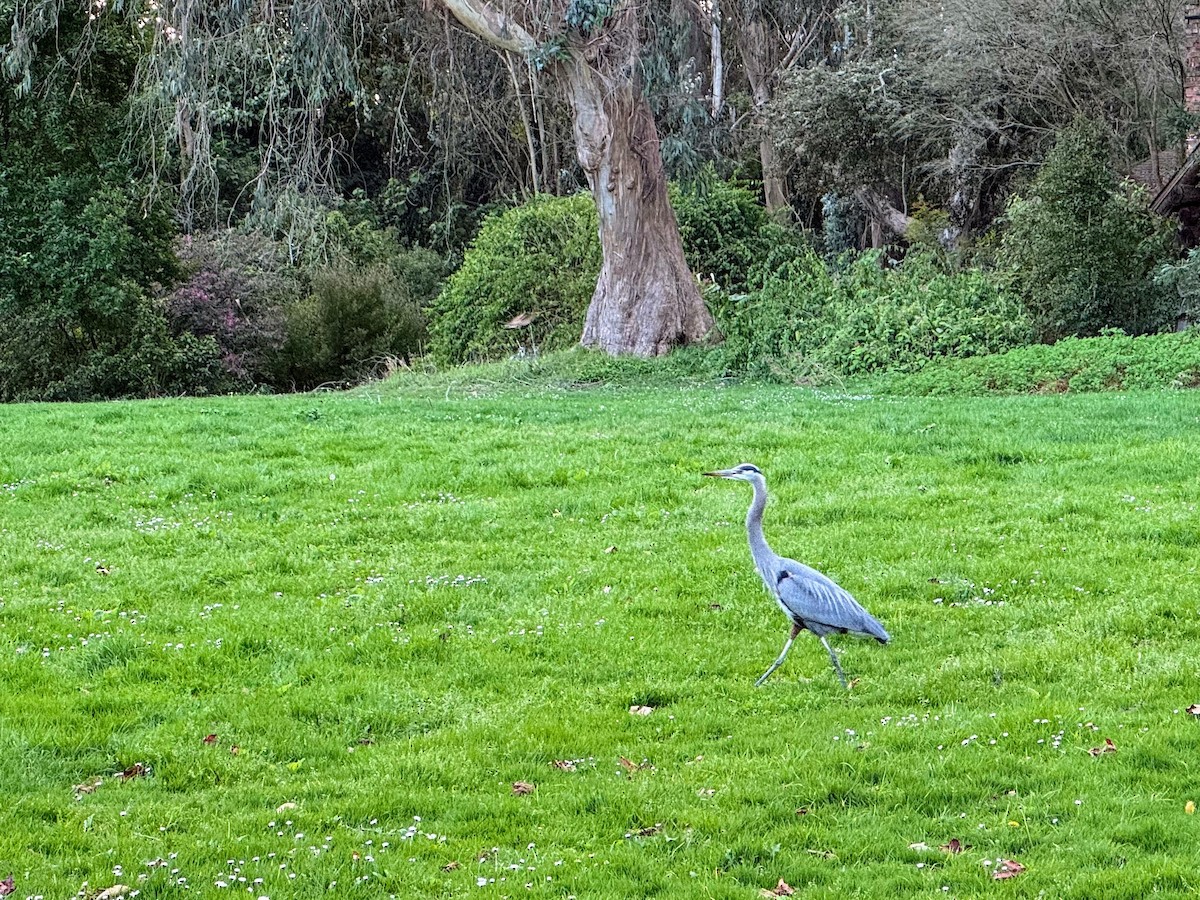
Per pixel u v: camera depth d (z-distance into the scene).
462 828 7.80
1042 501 15.14
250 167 49.91
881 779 8.23
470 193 62.25
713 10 43.34
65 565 13.57
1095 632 10.84
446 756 8.88
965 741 8.74
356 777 8.62
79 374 37.91
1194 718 8.91
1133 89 38.28
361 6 34.94
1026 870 6.95
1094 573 12.37
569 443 19.98
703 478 17.19
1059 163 31.77
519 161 59.91
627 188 33.31
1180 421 19.86
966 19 38.56
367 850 7.48
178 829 7.87
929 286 32.94
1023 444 18.44
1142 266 31.22
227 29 31.61
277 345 44.28
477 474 17.55
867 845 7.38
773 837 7.48
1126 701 9.35
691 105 33.28
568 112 51.75
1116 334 28.56
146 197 35.88
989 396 25.62
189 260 43.81
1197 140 37.62
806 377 30.31
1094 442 18.70
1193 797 7.77
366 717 9.66
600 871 7.12
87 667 10.71
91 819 7.91
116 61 36.56
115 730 9.44
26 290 36.56
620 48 31.72
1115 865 7.00
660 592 12.50
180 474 17.62
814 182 46.38
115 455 18.88
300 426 22.16
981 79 39.72
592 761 8.78
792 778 8.29
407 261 51.22
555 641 11.25
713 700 9.90
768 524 14.88
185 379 39.97
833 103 42.59
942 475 16.88
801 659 10.72
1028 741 8.69
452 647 11.15
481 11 31.81
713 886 6.89
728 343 32.88
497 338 37.84
